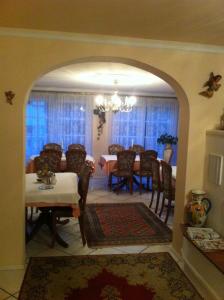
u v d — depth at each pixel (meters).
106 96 6.61
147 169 5.40
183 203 2.78
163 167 4.02
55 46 2.36
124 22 2.09
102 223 3.81
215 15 1.92
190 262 2.51
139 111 6.86
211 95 2.66
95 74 4.39
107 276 2.49
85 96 6.53
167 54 2.55
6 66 2.33
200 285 2.33
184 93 2.64
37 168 4.76
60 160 4.89
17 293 2.23
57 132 6.52
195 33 2.29
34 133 6.43
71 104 6.49
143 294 2.24
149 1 1.72
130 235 3.42
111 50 2.44
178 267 2.67
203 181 2.75
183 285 2.38
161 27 2.18
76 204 2.90
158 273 2.56
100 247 3.07
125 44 2.46
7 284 2.34
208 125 2.70
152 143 7.00
